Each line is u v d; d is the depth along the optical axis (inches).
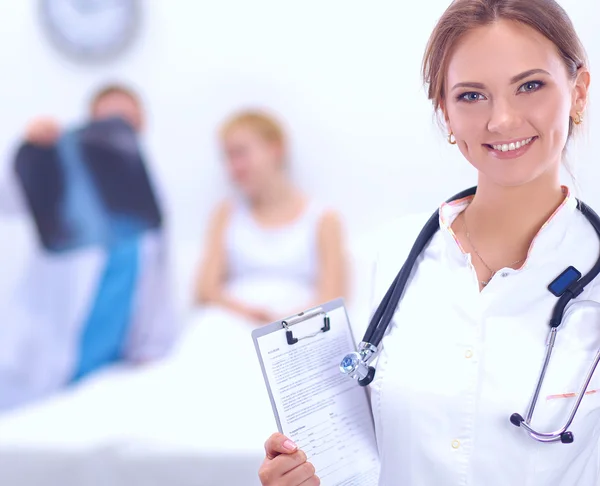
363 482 37.9
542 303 34.0
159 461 76.5
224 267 107.7
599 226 35.2
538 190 34.5
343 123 104.3
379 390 36.2
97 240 102.7
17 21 112.7
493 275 34.9
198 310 107.3
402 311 37.2
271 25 105.8
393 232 41.8
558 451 32.7
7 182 104.5
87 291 101.5
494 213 35.6
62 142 104.3
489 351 33.8
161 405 83.7
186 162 110.9
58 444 78.0
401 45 100.4
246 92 108.1
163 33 109.7
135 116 109.0
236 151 105.9
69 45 111.7
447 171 100.3
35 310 101.1
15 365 99.5
